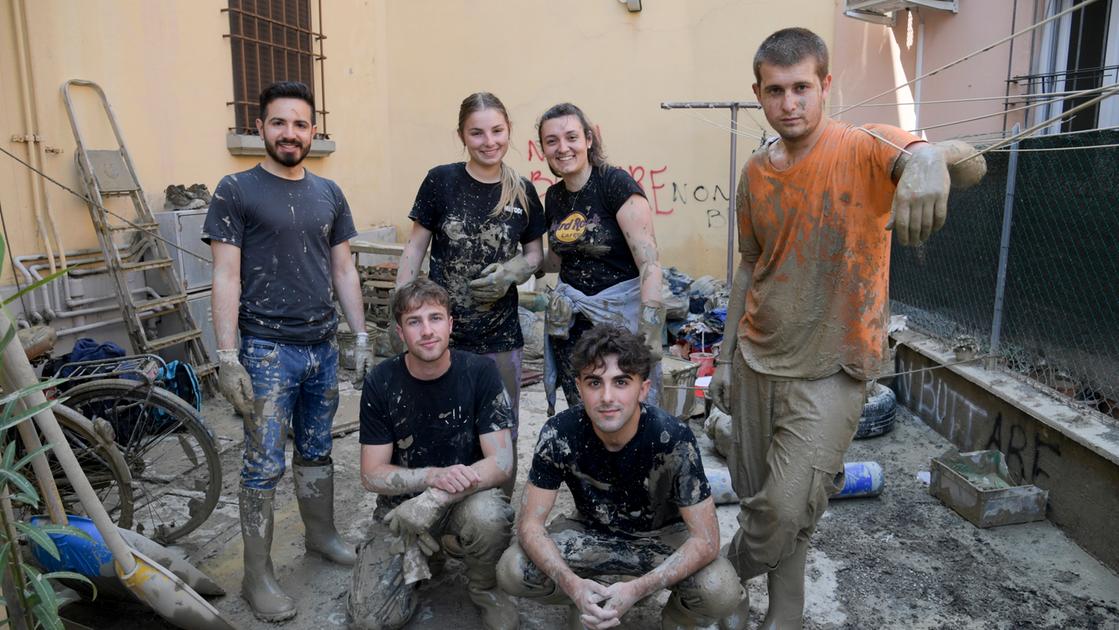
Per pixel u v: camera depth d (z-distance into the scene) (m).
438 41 8.59
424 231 3.33
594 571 2.63
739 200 2.69
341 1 7.97
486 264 3.25
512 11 8.37
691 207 8.23
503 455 2.87
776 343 2.57
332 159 7.94
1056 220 3.96
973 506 3.65
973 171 2.12
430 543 2.79
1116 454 3.15
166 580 2.58
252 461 2.98
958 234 4.92
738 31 7.83
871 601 3.05
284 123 2.94
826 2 7.48
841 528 3.65
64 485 3.35
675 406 4.84
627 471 2.54
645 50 8.10
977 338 4.65
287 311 3.02
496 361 3.35
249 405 2.90
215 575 3.27
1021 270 4.23
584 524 2.76
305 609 3.04
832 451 2.49
